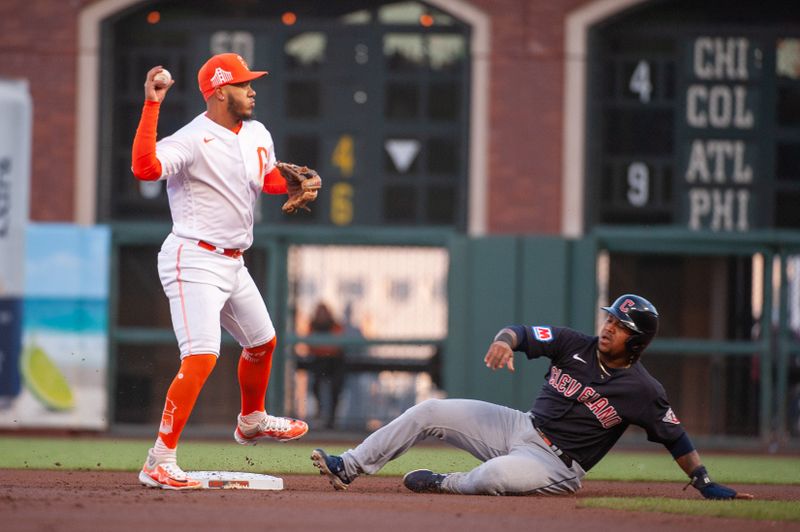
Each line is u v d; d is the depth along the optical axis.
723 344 54.47
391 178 54.22
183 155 23.77
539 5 53.88
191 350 24.14
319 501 22.67
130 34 54.62
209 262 24.23
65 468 33.50
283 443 50.66
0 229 53.31
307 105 54.22
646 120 54.22
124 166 54.88
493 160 53.84
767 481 34.50
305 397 54.91
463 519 20.14
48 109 54.03
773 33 54.25
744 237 53.97
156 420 54.81
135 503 21.48
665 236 53.84
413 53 54.25
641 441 53.81
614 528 19.34
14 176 53.47
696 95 54.19
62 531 17.72
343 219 54.38
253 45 54.22
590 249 53.47
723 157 54.28
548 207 53.88
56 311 53.75
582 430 24.70
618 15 53.66
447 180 54.28
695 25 54.28
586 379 24.59
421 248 55.09
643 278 54.75
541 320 53.53
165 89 23.36
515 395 53.44
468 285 53.94
